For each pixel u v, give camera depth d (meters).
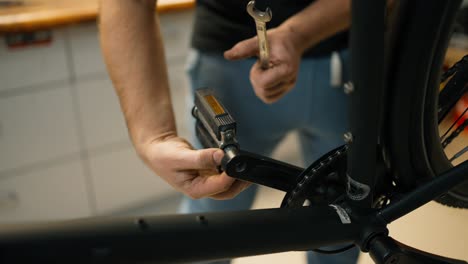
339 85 0.97
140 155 0.63
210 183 0.52
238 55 0.67
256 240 0.40
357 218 0.46
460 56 0.57
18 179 1.64
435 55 0.45
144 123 0.63
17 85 1.52
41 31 1.49
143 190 1.96
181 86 1.89
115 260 0.34
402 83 0.45
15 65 1.49
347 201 0.47
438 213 0.68
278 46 0.71
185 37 1.83
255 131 1.03
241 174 0.48
